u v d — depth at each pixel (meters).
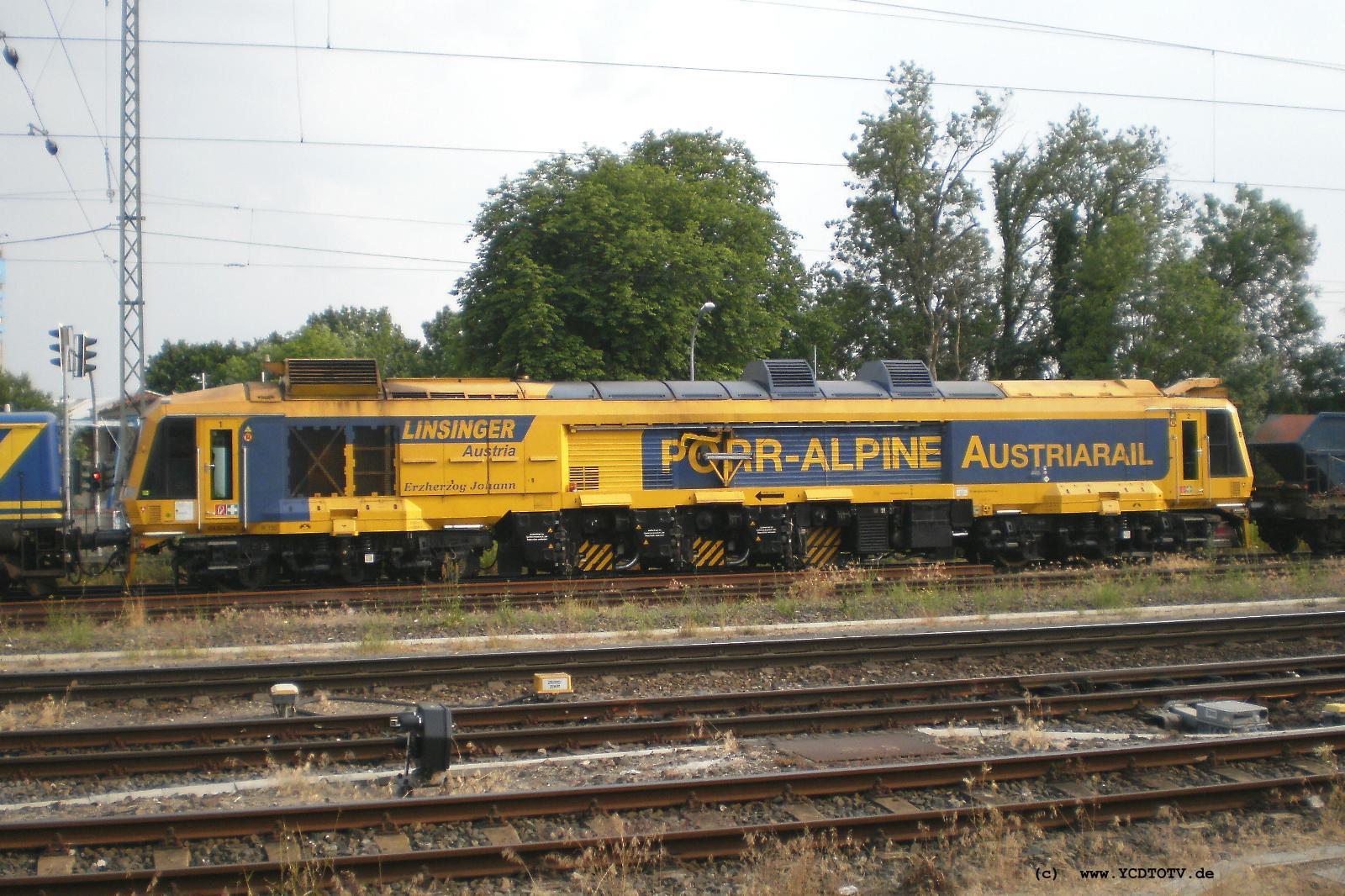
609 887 7.07
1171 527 24.19
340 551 19.72
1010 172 50.47
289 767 9.50
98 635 15.39
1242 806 8.50
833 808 8.36
